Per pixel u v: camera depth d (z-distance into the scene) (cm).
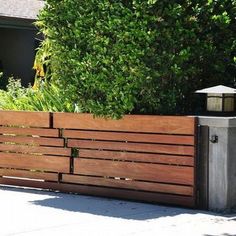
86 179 991
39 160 1039
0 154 1080
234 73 995
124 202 938
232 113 912
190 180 886
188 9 912
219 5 934
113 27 902
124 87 905
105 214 855
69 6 952
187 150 887
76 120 995
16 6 2228
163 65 895
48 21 971
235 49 953
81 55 948
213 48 927
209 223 800
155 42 890
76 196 987
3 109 1180
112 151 961
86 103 950
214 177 873
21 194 1004
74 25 949
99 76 917
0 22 2106
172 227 778
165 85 920
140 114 947
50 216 843
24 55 2308
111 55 911
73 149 1005
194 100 988
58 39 964
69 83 957
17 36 2327
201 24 922
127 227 778
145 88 904
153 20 884
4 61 2345
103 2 916
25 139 1052
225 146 862
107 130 965
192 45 916
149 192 928
